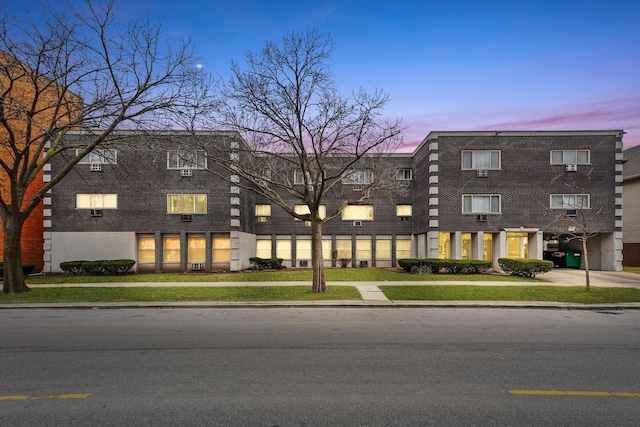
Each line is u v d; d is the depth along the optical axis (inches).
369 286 654.5
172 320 421.4
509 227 994.7
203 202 1015.6
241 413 187.6
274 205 1182.9
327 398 205.6
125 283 721.6
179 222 1011.3
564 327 386.3
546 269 797.2
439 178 1005.2
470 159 1009.5
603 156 1002.1
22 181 616.7
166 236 1040.2
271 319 425.4
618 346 313.0
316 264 600.4
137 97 595.8
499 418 183.0
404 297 553.3
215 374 243.3
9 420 181.2
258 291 602.9
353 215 1181.7
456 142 1008.9
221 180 1015.0
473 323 404.5
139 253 1031.0
